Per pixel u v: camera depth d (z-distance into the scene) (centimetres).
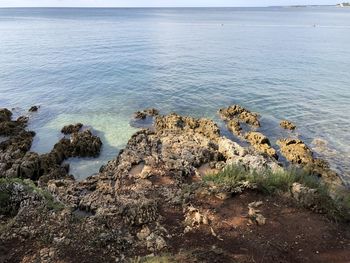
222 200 1270
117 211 1255
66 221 1154
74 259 972
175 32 8944
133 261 951
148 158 1817
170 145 2022
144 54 5316
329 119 2659
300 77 3875
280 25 11744
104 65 4472
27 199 1277
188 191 1351
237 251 994
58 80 3775
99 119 2686
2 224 1162
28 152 2033
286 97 3178
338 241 1042
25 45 6184
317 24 12206
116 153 2139
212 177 1482
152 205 1247
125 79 3797
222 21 14200
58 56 5116
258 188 1318
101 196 1438
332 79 3784
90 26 10512
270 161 1880
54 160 1953
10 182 1371
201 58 5003
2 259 971
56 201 1345
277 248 1004
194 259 928
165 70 4197
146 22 12812
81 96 3241
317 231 1086
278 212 1188
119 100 3119
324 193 1270
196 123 2412
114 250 1020
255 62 4716
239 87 3478
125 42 6700
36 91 3394
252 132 2297
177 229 1121
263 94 3259
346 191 1659
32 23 11806
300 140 2266
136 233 1125
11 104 3030
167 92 3325
